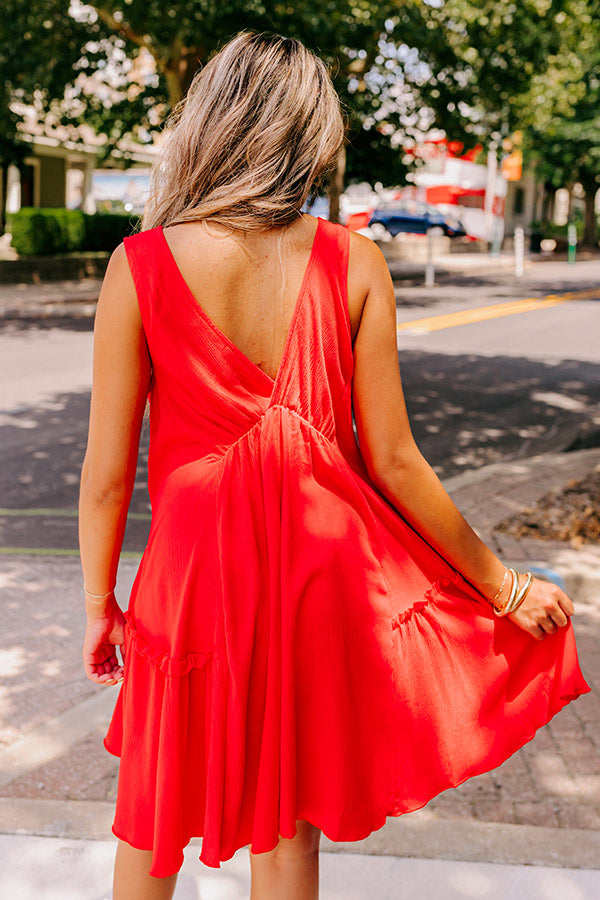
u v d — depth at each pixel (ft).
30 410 29.68
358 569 5.22
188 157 5.23
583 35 62.59
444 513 5.51
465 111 68.39
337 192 62.34
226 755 5.09
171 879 5.67
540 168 138.72
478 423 29.55
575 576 15.07
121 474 5.27
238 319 5.04
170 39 51.42
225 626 5.01
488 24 56.90
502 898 8.18
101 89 75.97
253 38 5.27
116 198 117.29
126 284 5.02
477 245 124.06
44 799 9.75
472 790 10.06
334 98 5.33
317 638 5.10
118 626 5.64
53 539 18.52
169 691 5.09
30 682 12.60
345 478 5.23
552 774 10.37
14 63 55.83
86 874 8.46
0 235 88.48
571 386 35.99
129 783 5.37
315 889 5.65
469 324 53.93
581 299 69.36
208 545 5.07
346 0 49.67
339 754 5.16
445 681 5.62
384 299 5.30
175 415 5.17
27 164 96.84
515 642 5.88
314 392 5.15
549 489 20.59
